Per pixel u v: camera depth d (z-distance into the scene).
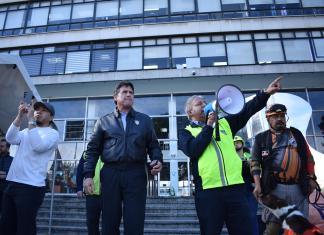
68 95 15.55
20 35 17.47
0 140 5.46
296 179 3.30
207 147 3.10
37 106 3.90
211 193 2.93
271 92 3.32
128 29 16.81
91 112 15.33
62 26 17.88
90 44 17.05
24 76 6.86
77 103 15.59
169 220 7.24
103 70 16.44
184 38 16.67
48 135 3.73
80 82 15.76
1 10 18.84
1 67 6.70
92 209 4.42
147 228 7.02
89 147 3.24
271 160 3.38
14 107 7.39
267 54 16.08
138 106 15.25
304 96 14.89
